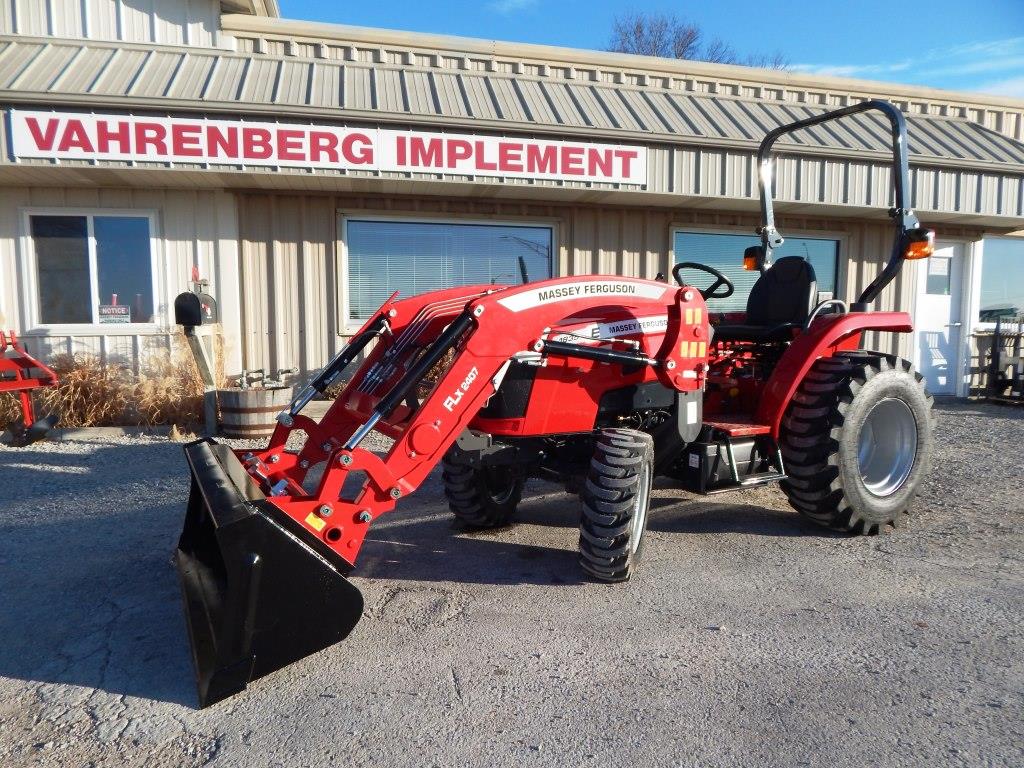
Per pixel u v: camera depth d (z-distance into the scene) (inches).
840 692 98.1
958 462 239.6
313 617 103.7
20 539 163.9
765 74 377.7
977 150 357.1
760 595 131.5
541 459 158.9
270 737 89.6
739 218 369.4
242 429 261.3
